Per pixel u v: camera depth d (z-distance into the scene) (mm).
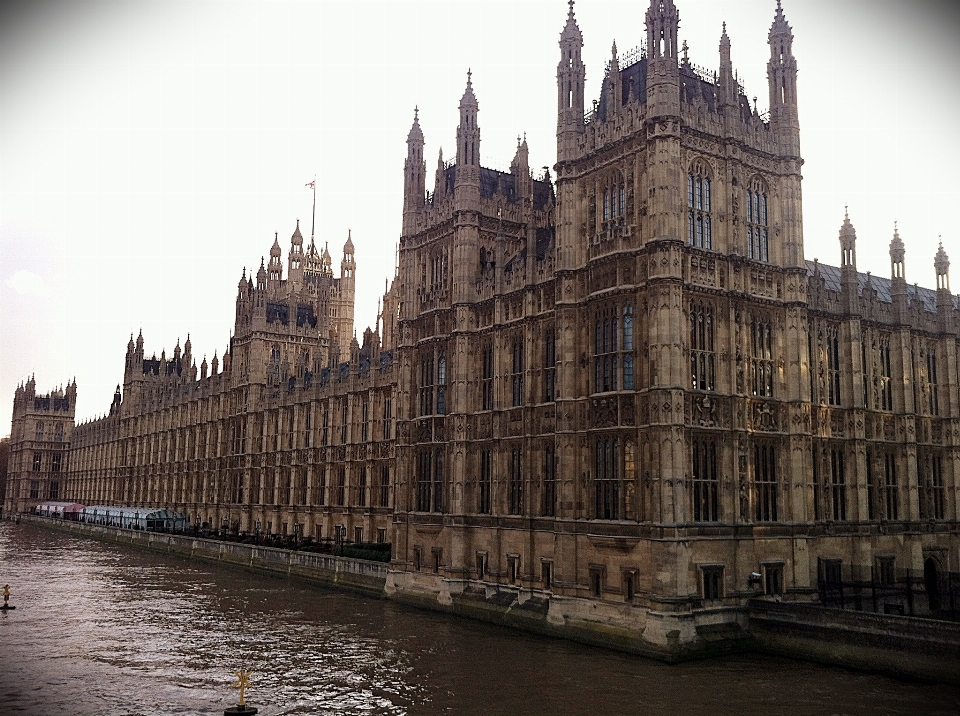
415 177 69062
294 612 60062
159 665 43156
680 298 44812
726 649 43344
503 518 55375
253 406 117750
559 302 51000
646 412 45219
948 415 60281
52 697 37000
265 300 122188
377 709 34875
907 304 59312
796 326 49750
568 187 52031
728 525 45312
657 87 46344
